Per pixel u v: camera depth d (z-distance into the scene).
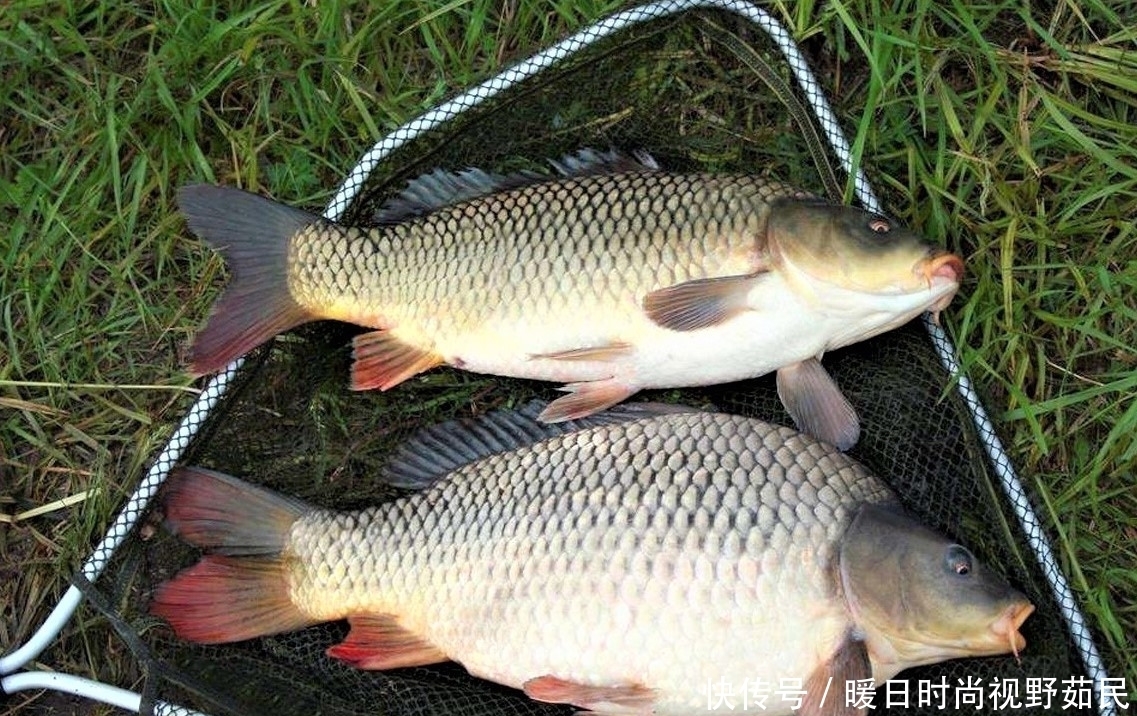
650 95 0.99
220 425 0.96
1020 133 0.98
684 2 0.95
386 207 0.97
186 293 1.04
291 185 1.04
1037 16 1.00
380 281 0.94
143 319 1.03
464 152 0.98
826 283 0.89
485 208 0.93
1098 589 0.94
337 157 1.04
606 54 0.96
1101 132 0.99
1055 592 0.88
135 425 1.04
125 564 0.94
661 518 0.85
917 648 0.85
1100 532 0.96
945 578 0.83
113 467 1.03
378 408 1.00
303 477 0.98
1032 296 0.97
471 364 0.94
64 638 0.99
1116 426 0.95
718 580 0.84
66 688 0.94
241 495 0.92
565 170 0.96
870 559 0.84
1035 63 0.99
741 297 0.90
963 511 0.91
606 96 0.99
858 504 0.85
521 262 0.92
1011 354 0.96
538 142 0.99
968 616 0.83
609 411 0.94
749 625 0.84
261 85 1.04
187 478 0.93
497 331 0.93
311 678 0.95
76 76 1.05
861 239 0.88
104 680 0.99
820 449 0.87
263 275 0.95
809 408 0.92
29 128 1.06
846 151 0.94
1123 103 0.99
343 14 1.04
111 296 1.05
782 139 0.98
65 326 1.04
